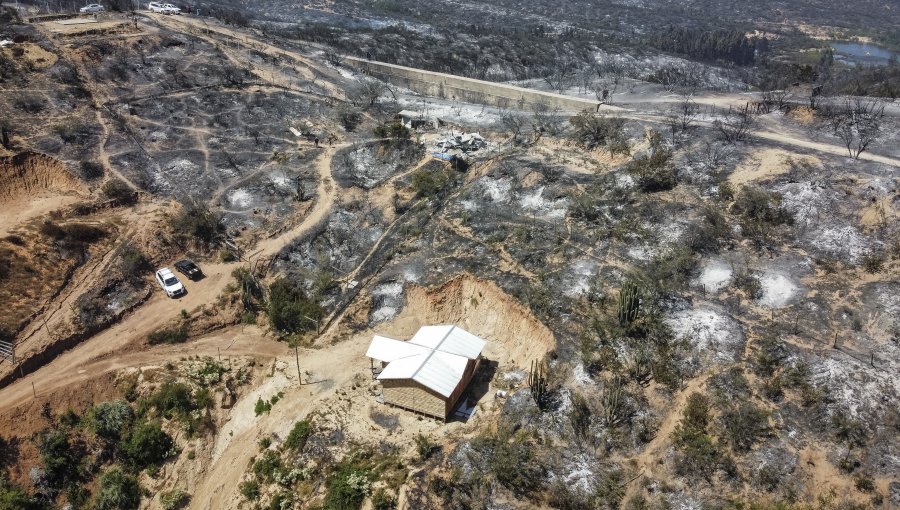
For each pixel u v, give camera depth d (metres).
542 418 40.34
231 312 56.38
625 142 71.12
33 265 54.62
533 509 34.78
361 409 46.03
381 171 75.31
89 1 129.38
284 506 39.03
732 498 33.84
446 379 43.72
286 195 69.94
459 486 36.41
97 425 44.44
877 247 50.16
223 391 48.59
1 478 40.47
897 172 58.44
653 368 42.03
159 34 103.25
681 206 57.88
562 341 45.62
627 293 45.31
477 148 77.88
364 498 37.47
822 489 33.66
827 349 41.69
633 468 36.44
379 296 56.31
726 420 37.75
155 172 71.56
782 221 54.69
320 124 86.31
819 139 69.88
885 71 117.38
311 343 53.47
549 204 62.12
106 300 54.75
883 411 36.91
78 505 41.25
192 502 42.22
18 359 47.59
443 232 61.66
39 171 68.25
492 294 52.50
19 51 87.06
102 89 86.12
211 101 87.94
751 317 45.47
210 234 63.62
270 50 109.44
